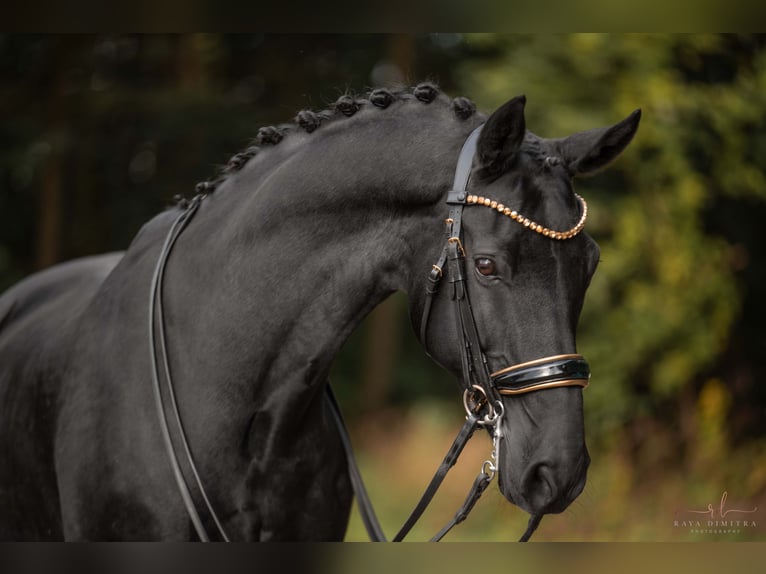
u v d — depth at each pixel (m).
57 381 3.91
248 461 3.53
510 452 3.07
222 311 3.53
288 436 3.57
